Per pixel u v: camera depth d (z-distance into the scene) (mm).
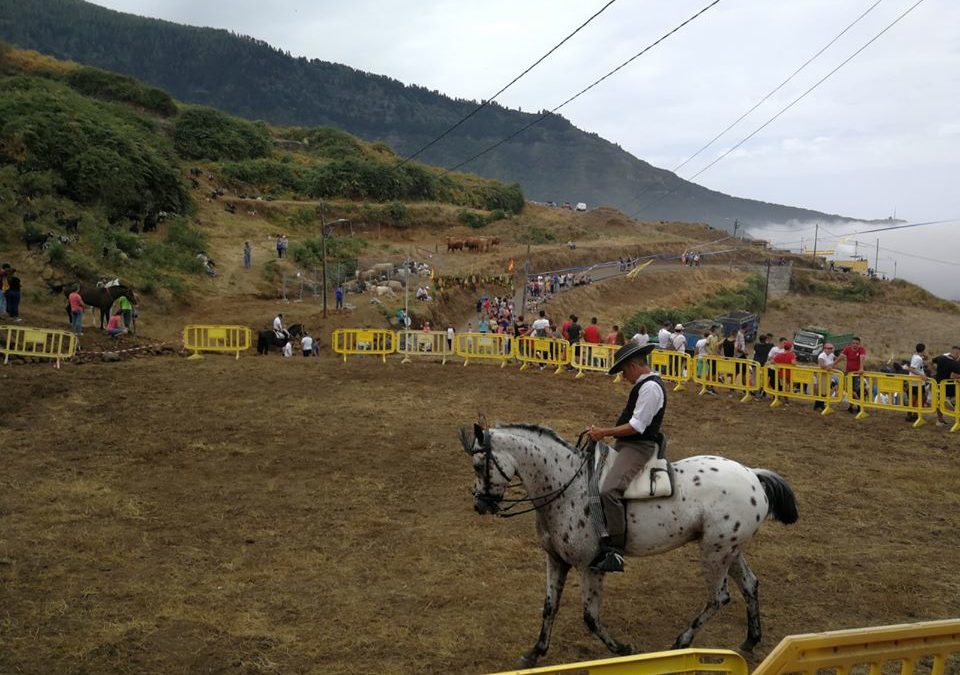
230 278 46719
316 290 48562
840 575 9281
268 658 7043
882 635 4676
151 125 79188
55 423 15492
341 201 81188
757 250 100688
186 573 8938
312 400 18422
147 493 11781
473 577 9078
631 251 85875
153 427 15555
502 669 6953
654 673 4363
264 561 9398
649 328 59406
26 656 6922
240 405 17672
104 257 39094
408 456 14164
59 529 10141
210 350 26125
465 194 102938
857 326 75125
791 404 19281
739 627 7895
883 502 12094
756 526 6992
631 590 8781
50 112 52969
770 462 14195
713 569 6961
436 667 6988
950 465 14117
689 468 7035
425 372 22500
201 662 6961
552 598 7035
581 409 18188
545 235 87125
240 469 13172
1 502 11055
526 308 55844
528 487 7004
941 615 8258
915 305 86375
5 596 8141
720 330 22516
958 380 16734
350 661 7062
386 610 8148
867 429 16812
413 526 10766
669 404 19109
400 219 79875
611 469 6762
